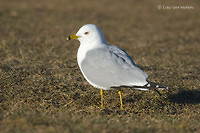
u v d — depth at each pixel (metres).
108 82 9.55
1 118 8.42
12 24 23.64
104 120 8.69
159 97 11.31
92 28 10.10
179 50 18.92
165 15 29.23
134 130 7.86
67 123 8.00
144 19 28.52
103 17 28.55
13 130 7.39
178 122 8.97
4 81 11.56
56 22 25.31
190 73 14.11
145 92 11.63
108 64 9.52
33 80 11.91
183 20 28.47
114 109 10.17
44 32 21.62
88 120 8.48
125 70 9.39
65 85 11.75
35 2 34.09
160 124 8.71
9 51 15.69
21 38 19.25
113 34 22.56
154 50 18.44
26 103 10.27
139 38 21.70
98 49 9.86
